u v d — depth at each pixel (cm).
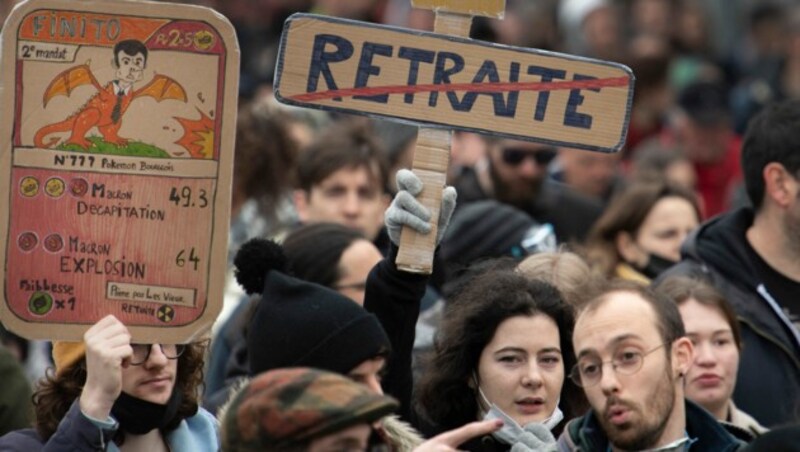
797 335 1191
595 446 922
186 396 917
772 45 2491
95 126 875
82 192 874
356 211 1421
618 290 942
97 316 874
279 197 1530
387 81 891
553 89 892
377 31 891
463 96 891
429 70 892
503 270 1009
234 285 1425
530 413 964
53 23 871
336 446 700
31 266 872
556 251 1209
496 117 892
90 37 873
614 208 1416
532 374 963
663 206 1403
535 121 892
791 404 1173
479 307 976
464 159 1700
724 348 1113
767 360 1187
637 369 912
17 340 1370
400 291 953
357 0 2508
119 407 884
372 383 912
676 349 929
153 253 877
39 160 872
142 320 877
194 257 880
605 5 2486
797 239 1205
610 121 892
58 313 873
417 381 1016
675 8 2492
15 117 870
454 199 905
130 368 882
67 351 898
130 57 876
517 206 1574
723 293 1181
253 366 926
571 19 2555
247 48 2394
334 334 902
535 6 2592
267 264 935
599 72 891
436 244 904
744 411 1178
